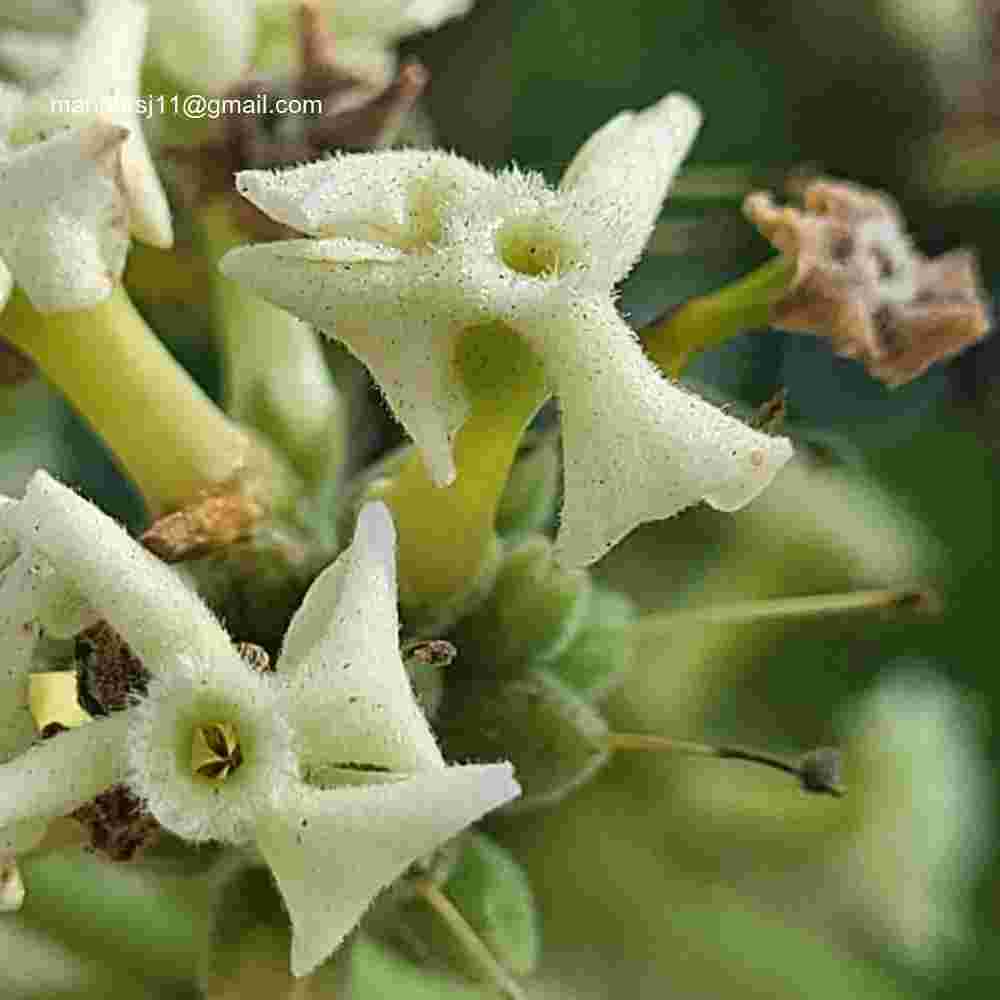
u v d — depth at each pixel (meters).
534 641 0.06
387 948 0.07
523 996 0.06
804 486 0.09
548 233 0.06
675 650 0.09
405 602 0.06
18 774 0.05
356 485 0.07
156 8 0.07
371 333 0.06
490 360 0.06
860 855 0.09
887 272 0.07
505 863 0.07
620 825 0.09
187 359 0.08
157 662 0.06
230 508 0.06
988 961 0.09
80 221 0.06
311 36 0.07
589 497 0.06
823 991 0.09
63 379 0.06
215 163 0.07
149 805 0.05
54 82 0.06
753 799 0.09
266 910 0.06
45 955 0.08
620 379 0.06
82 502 0.06
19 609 0.06
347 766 0.05
